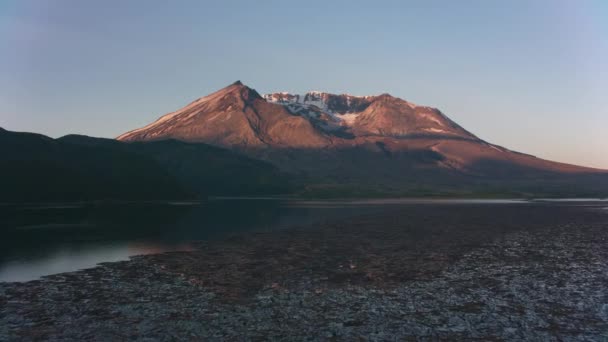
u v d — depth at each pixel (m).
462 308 32.53
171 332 27.81
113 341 26.31
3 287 39.12
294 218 115.06
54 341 26.25
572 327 28.45
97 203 169.62
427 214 127.75
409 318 30.42
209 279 42.72
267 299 35.41
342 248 62.97
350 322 29.66
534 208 156.38
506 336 27.05
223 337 26.98
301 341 26.38
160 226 92.38
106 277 43.44
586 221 101.81
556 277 42.34
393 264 50.31
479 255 55.75
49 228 84.81
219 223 100.44
